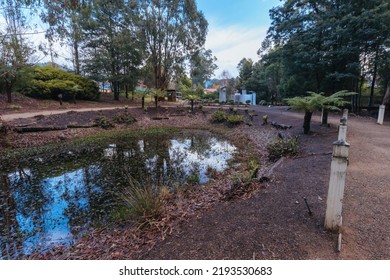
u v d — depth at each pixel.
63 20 7.64
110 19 15.79
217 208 2.67
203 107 15.61
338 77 9.99
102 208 3.26
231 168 4.83
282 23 11.92
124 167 5.24
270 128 8.45
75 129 9.03
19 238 2.57
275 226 2.09
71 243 2.41
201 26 18.73
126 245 2.14
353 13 9.46
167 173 4.75
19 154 6.28
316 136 6.03
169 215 2.58
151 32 17.42
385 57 9.05
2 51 9.12
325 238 1.86
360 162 3.79
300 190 2.84
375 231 1.94
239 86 30.48
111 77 16.33
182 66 19.67
